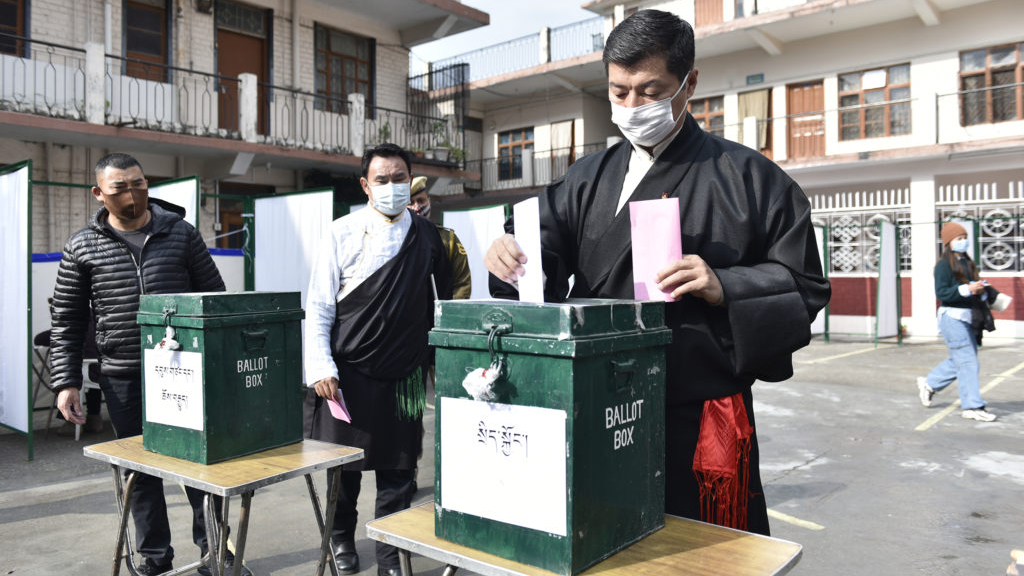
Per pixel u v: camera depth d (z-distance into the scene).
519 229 1.45
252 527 3.69
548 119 20.00
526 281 1.44
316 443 2.55
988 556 3.31
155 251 2.94
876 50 14.64
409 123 14.52
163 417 2.40
